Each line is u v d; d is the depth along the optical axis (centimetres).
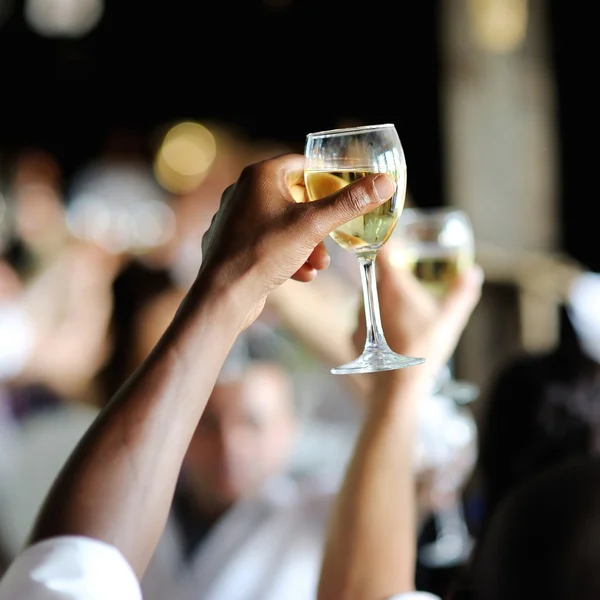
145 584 233
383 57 838
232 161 724
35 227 623
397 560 141
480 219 633
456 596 133
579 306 403
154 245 582
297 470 311
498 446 190
